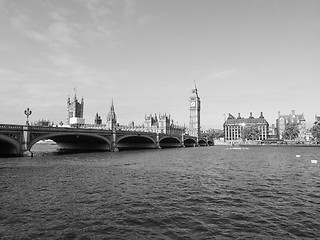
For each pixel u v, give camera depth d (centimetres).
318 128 19475
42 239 1585
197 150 13450
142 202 2441
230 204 2408
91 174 4147
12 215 2012
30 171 4388
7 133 6431
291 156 8906
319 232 1742
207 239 1606
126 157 7706
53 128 7550
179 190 2988
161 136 15250
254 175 4222
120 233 1686
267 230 1762
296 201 2538
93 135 9181
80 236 1633
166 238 1616
